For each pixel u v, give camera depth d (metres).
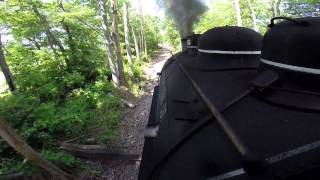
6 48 17.48
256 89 2.28
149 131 4.05
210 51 3.32
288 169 1.72
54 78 18.86
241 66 3.09
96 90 16.81
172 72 5.47
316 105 1.93
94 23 21.09
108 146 9.80
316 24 1.99
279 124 1.96
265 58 2.29
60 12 18.66
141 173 3.59
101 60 22.45
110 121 12.45
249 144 1.95
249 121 2.12
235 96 2.55
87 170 8.11
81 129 10.90
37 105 9.66
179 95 3.59
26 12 17.09
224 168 2.01
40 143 8.62
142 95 18.25
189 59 5.12
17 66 17.31
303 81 2.00
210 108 2.46
